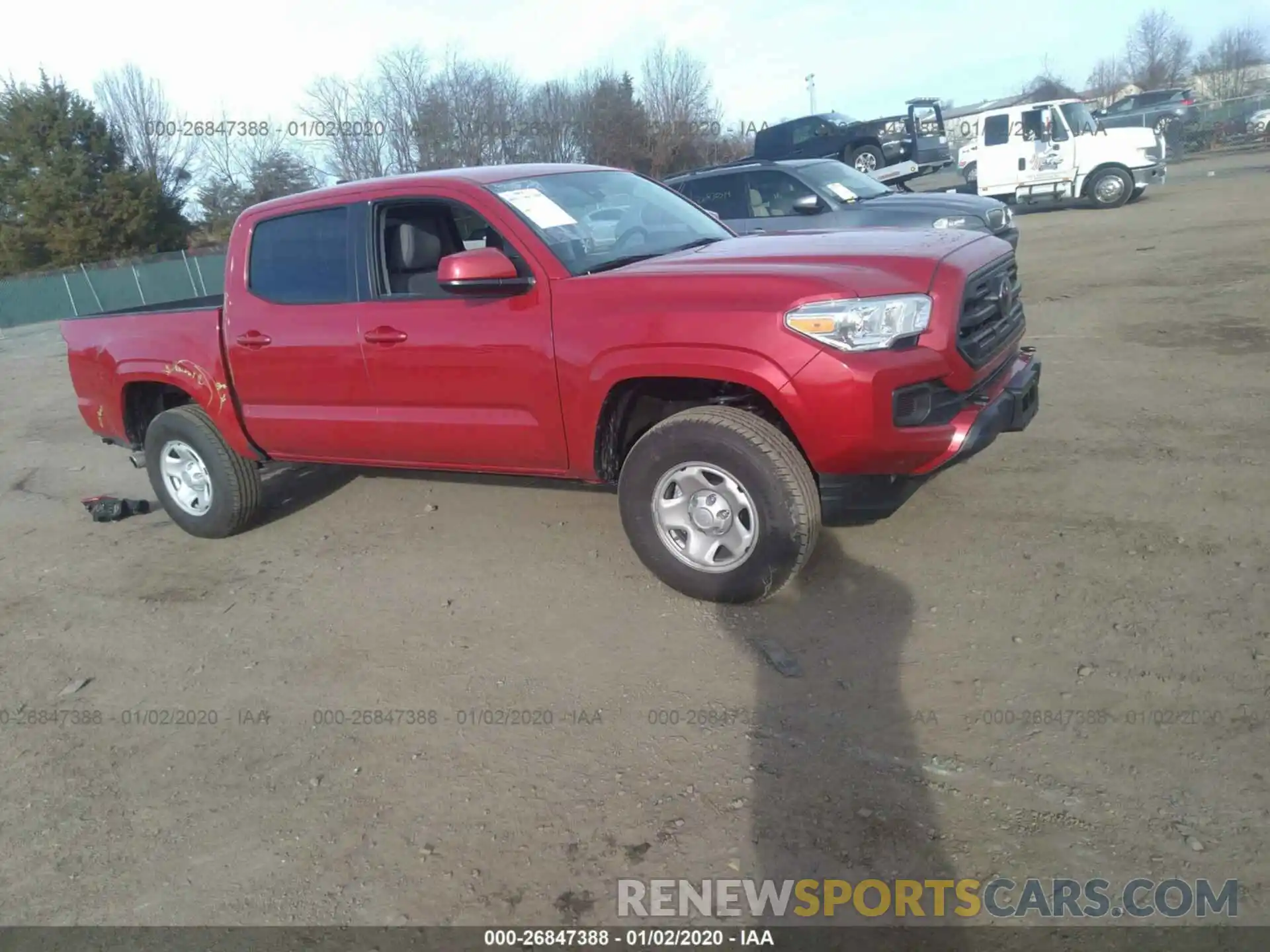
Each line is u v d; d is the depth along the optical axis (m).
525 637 4.13
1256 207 15.52
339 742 3.54
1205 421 5.70
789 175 10.78
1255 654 3.38
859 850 2.73
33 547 6.15
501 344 4.31
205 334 5.33
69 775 3.55
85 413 6.14
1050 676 3.40
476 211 4.49
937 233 4.45
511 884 2.76
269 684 4.03
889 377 3.60
